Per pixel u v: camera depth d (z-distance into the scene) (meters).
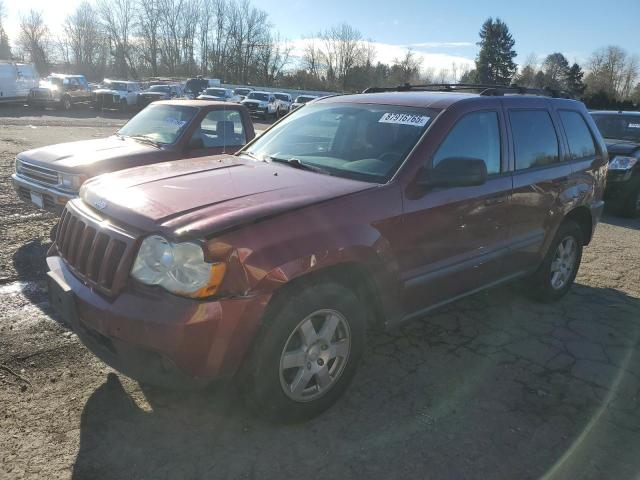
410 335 4.27
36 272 5.22
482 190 3.86
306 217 2.86
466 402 3.37
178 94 36.94
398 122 3.79
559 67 89.75
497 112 4.14
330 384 3.11
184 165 3.78
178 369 2.55
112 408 3.12
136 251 2.67
